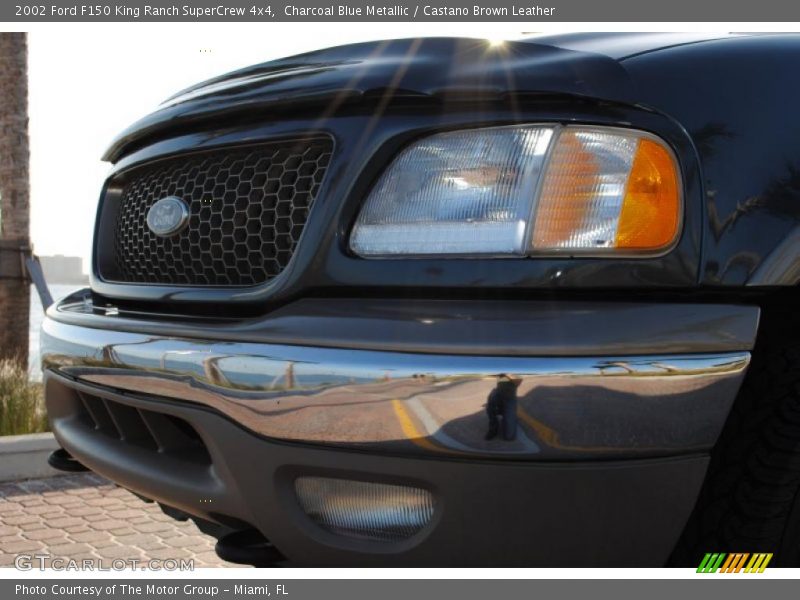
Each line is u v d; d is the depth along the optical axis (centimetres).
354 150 136
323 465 126
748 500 144
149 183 184
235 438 133
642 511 125
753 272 126
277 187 150
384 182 134
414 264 127
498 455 117
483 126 130
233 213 157
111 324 160
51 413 189
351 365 122
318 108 144
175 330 145
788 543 149
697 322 123
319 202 136
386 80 136
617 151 127
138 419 167
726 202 127
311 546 134
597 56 136
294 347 128
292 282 135
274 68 167
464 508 121
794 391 142
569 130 127
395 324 123
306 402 125
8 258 599
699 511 149
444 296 125
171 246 171
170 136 176
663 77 133
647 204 125
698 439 123
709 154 129
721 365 123
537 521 121
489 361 116
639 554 128
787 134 134
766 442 143
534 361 116
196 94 173
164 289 162
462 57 138
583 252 124
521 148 128
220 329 138
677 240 125
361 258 132
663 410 120
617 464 120
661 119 128
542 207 125
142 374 147
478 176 129
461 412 117
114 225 197
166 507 179
